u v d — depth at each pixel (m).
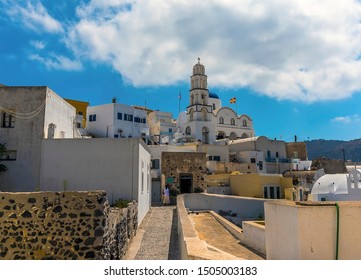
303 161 56.53
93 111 55.03
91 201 8.48
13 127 17.95
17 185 17.27
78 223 8.38
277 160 53.31
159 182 30.95
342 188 24.31
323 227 4.96
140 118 56.84
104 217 8.55
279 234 5.87
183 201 19.95
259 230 11.47
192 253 5.53
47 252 8.24
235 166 44.41
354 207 4.98
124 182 16.75
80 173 16.94
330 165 49.44
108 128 52.91
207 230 15.14
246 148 52.94
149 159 24.50
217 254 5.45
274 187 35.31
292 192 33.06
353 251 4.86
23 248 8.27
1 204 8.47
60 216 8.41
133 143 17.02
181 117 69.62
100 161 16.97
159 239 14.49
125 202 15.27
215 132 63.28
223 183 35.69
